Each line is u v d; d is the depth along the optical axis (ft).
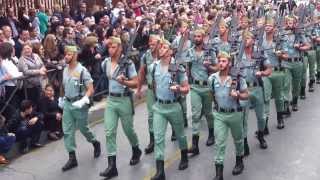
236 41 39.01
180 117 29.89
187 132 39.01
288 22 42.78
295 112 44.55
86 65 43.01
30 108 34.94
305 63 47.70
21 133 34.45
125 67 29.76
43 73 35.81
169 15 58.95
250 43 33.96
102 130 39.83
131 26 49.26
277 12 54.80
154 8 64.28
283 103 39.99
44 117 36.76
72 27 45.55
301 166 32.04
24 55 35.58
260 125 35.24
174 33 50.85
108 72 30.30
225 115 29.07
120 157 34.06
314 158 33.35
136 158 32.76
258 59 34.17
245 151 33.99
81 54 42.75
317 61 54.34
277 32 40.37
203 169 31.86
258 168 31.91
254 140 37.27
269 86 37.22
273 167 32.01
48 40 40.11
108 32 47.67
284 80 41.24
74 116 31.76
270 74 34.94
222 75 28.99
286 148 35.37
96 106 43.14
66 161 33.60
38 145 36.09
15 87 34.47
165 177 30.45
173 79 28.84
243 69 30.68
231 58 30.40
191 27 43.42
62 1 62.54
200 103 34.32
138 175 30.96
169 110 29.32
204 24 44.98
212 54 34.22
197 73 34.24
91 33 44.83
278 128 39.86
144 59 32.91
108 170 30.37
